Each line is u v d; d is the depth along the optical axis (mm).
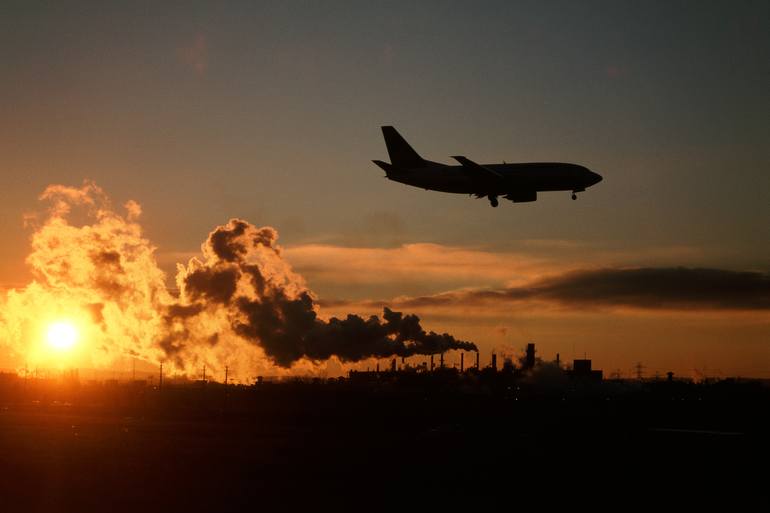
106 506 83875
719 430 198250
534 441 160375
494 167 183625
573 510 84188
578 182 180250
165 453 131875
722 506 87812
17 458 122625
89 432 168750
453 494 92875
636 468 119625
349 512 81188
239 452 134625
